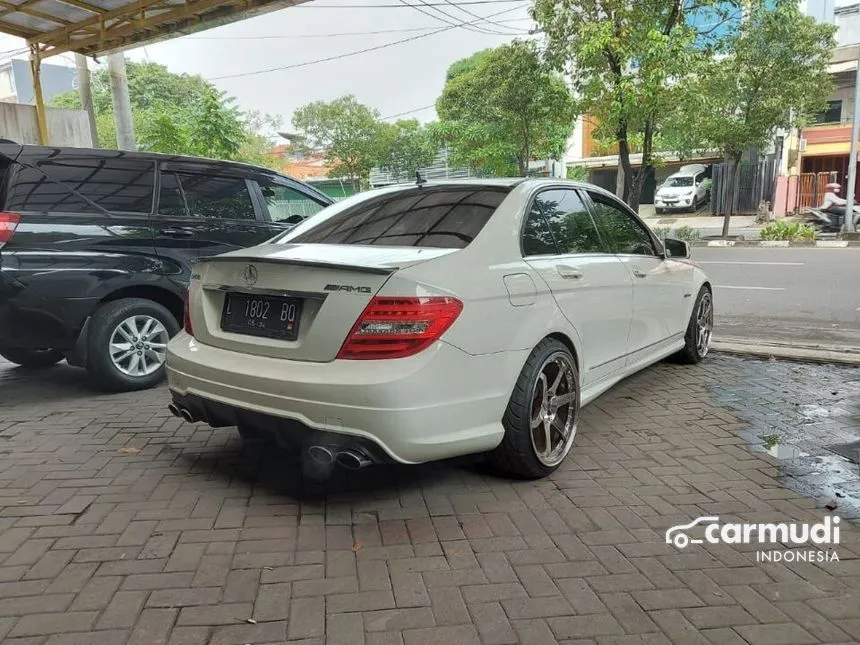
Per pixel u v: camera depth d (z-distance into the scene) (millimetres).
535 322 3254
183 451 3844
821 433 4098
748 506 3121
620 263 4293
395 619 2275
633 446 3895
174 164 5418
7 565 2588
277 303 3041
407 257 2961
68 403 4836
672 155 26312
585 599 2391
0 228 4328
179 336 3547
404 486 3354
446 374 2816
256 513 3053
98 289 4785
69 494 3244
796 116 17281
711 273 12133
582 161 30391
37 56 10594
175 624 2236
